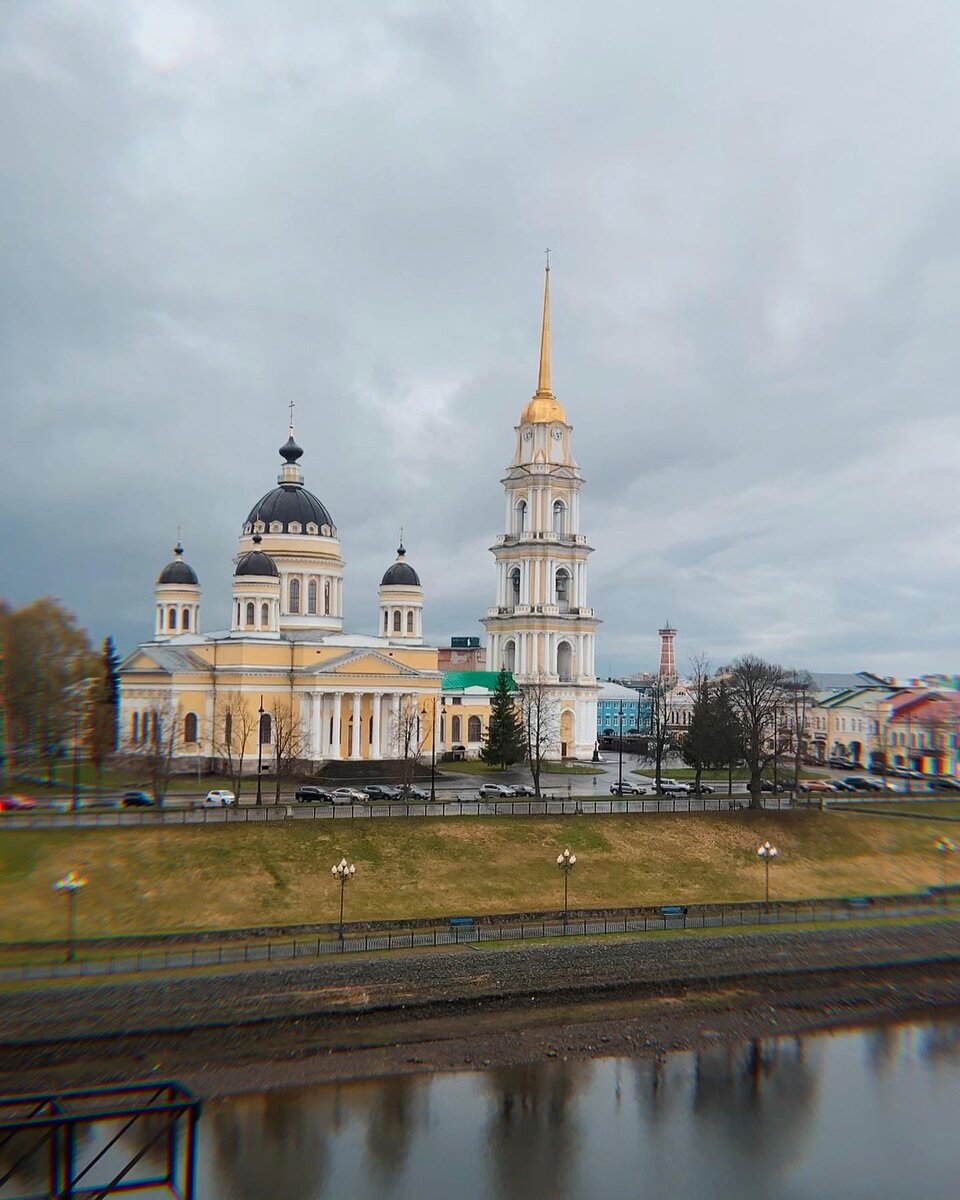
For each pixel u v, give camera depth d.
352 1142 52.88
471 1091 59.12
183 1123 53.50
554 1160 52.09
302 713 140.00
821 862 101.19
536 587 173.25
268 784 126.88
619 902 87.62
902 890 96.19
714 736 130.00
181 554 161.88
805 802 118.88
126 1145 51.00
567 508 176.75
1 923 73.12
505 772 149.50
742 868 98.12
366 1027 66.19
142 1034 62.00
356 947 71.81
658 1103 58.66
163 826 87.69
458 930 76.06
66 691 125.12
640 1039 67.25
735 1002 73.88
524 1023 68.56
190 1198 35.88
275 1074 59.84
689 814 106.12
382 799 112.44
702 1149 53.78
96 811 95.00
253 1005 64.88
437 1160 51.59
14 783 122.12
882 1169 52.56
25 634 123.44
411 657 155.00
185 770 137.88
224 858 85.00
